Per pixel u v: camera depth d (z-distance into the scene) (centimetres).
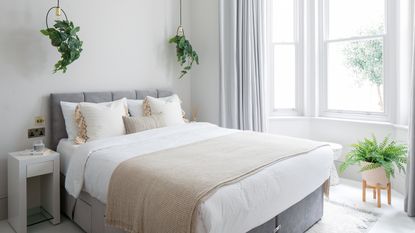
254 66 368
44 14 277
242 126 374
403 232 225
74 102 291
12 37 260
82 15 304
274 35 398
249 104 366
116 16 333
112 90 332
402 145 278
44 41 279
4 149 259
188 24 421
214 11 393
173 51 400
